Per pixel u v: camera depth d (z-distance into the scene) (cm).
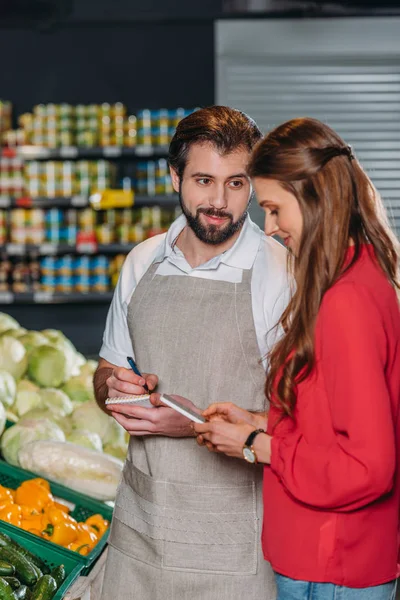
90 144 641
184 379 188
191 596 185
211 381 187
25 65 718
